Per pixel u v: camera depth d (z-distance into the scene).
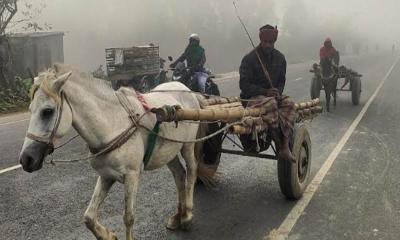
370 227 5.13
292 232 5.03
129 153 4.10
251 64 5.83
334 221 5.31
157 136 4.45
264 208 5.74
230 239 4.87
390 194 6.18
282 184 5.84
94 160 4.08
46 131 3.54
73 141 9.25
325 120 11.77
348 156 8.15
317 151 8.52
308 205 5.82
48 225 5.15
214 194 6.27
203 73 10.33
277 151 5.76
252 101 5.73
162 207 5.72
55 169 7.30
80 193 6.19
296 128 6.08
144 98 4.60
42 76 3.62
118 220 5.30
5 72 17.95
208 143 6.14
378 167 7.45
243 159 7.95
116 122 4.05
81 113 3.84
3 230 5.00
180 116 4.44
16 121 12.59
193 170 5.25
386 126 10.98
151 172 7.14
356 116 12.45
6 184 6.55
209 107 5.29
